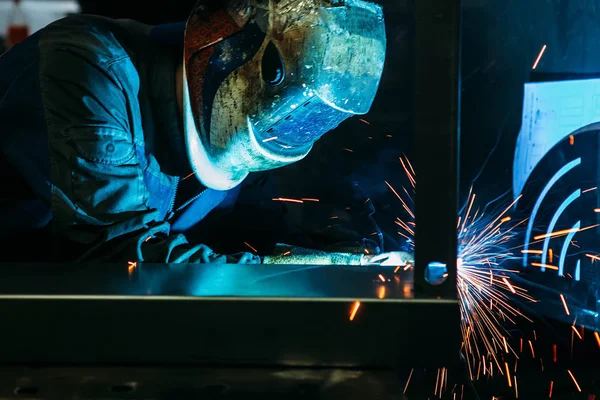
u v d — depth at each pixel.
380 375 0.95
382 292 0.99
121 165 1.62
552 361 1.99
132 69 1.74
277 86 1.58
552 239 2.29
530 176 2.49
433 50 0.95
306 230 2.21
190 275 1.14
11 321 0.95
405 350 0.95
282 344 0.95
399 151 2.81
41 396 0.89
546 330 2.20
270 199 2.38
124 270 1.19
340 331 0.95
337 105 1.60
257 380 0.94
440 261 0.98
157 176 1.86
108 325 0.95
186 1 2.72
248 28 1.60
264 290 1.00
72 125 1.58
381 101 2.85
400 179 2.79
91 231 1.55
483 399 1.73
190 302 0.94
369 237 2.23
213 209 2.32
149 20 2.75
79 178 1.56
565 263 2.21
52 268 1.22
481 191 2.75
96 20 1.78
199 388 0.92
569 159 2.22
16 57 1.84
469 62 2.74
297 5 1.54
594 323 2.03
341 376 0.95
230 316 0.95
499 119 2.69
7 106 1.77
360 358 0.95
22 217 1.97
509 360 2.00
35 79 1.73
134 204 1.62
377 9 1.61
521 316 2.29
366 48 1.57
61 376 0.95
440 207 0.97
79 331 0.95
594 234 2.06
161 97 1.80
